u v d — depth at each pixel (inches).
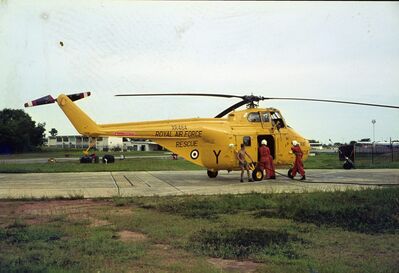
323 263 210.2
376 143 1433.3
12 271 191.5
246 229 284.7
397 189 432.8
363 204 358.0
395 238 262.8
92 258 215.9
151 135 637.3
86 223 306.3
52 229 281.9
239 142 643.5
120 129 635.5
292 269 199.3
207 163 655.1
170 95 528.1
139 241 256.2
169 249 237.8
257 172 630.5
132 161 1567.4
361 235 270.1
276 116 684.7
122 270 197.8
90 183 606.5
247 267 206.7
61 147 4229.8
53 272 190.5
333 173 781.3
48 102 618.8
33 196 451.8
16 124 2311.8
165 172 870.4
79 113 627.2
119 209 369.7
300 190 477.4
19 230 279.7
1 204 402.9
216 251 231.3
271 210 357.4
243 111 676.1
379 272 195.2
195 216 333.4
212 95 604.7
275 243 248.8
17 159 1908.2
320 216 324.5
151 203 395.2
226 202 389.1
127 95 436.5
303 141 690.8
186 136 647.8
